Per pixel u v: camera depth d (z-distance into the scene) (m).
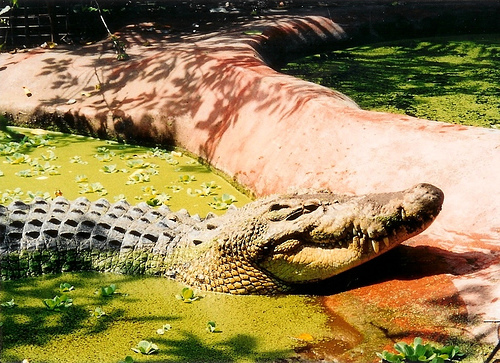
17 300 2.84
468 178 2.89
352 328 2.55
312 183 3.27
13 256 3.03
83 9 5.67
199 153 3.99
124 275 3.03
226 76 4.09
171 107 4.18
